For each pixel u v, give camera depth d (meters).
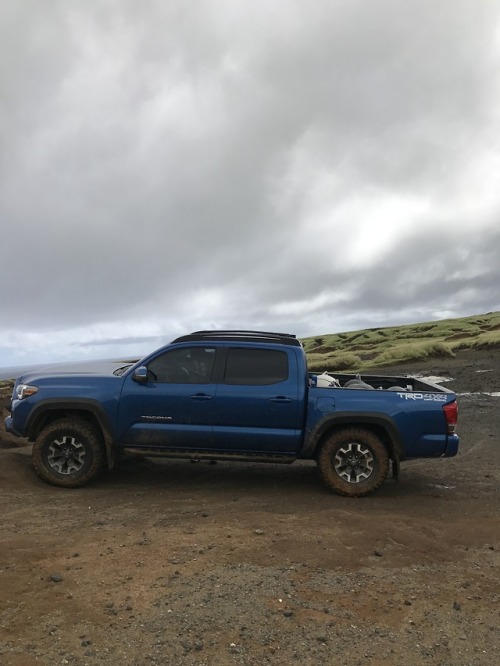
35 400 7.02
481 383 20.08
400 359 30.58
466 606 3.85
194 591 3.84
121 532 5.11
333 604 3.76
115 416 6.93
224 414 6.85
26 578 3.97
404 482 7.76
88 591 3.80
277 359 7.02
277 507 6.18
